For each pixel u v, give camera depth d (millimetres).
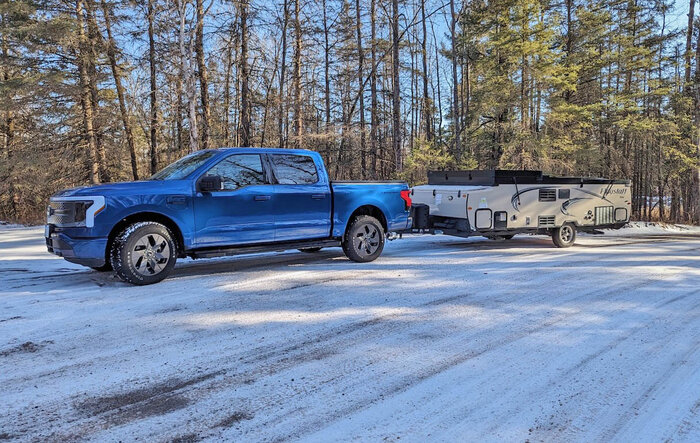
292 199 6703
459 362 3295
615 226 10906
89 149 19828
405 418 2504
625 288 5648
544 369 3176
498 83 19297
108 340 3688
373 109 22953
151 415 2506
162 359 3312
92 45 19453
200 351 3473
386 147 22297
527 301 4996
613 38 23219
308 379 3000
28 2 18406
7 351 3426
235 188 6262
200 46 17844
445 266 7156
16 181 19984
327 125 19734
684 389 2898
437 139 24969
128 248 5488
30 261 7684
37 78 18594
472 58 21766
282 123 20719
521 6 18047
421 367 3203
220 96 21031
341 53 23906
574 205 10125
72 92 18969
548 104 19781
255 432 2344
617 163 23797
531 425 2443
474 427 2416
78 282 5855
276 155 6719
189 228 5898
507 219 9266
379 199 7746
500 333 3930
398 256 8305
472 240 11469
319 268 6957
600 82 23906
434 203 9695
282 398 2727
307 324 4152
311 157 7086
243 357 3367
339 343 3676
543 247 10047
